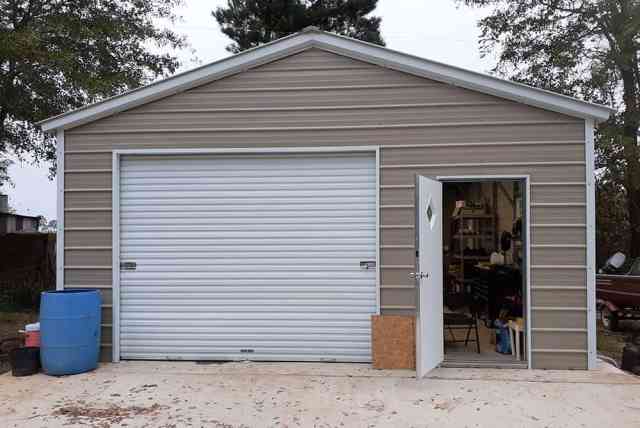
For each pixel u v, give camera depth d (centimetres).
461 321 622
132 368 570
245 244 600
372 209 586
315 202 594
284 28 1767
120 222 607
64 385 514
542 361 554
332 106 584
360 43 571
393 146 577
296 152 589
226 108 595
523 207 565
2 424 422
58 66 1046
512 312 661
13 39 929
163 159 607
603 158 1169
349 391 491
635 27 1105
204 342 600
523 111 562
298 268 594
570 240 554
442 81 570
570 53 1224
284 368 566
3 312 1048
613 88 1197
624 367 564
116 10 1241
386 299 574
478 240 891
